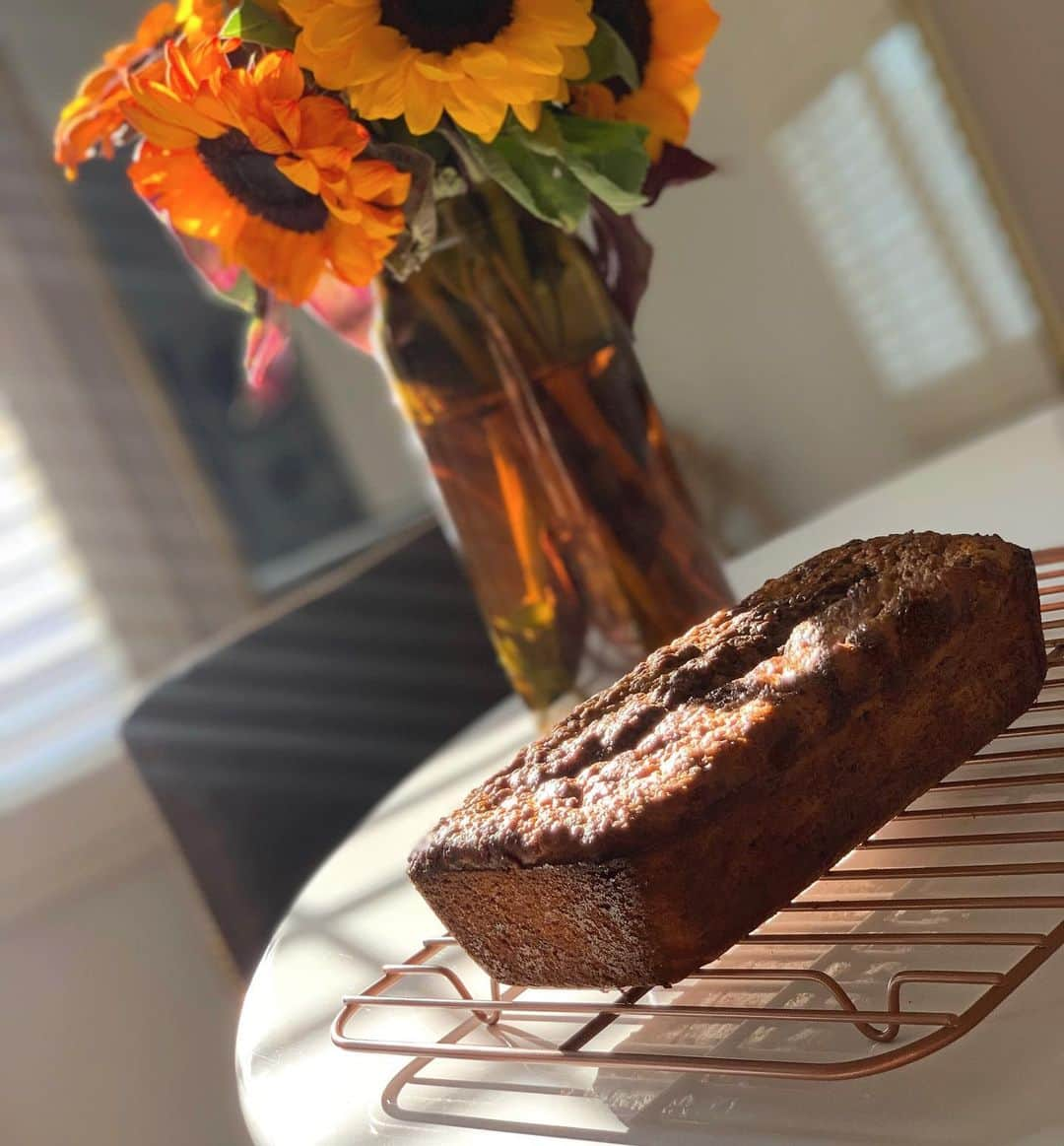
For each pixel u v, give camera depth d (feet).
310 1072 1.71
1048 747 1.62
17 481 5.95
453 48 1.98
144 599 6.15
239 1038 1.92
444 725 4.30
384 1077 1.61
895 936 1.25
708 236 5.07
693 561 2.51
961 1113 1.15
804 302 4.99
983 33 4.09
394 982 1.76
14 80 6.15
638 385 2.49
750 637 1.68
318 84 2.03
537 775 1.66
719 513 5.41
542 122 2.14
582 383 2.40
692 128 5.00
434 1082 1.55
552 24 1.97
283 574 6.55
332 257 2.11
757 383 5.22
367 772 4.19
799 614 1.68
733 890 1.43
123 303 6.33
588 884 1.44
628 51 2.19
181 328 6.53
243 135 2.01
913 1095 1.20
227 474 6.68
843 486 5.23
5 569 5.90
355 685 4.20
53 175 6.21
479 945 1.66
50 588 5.98
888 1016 1.16
